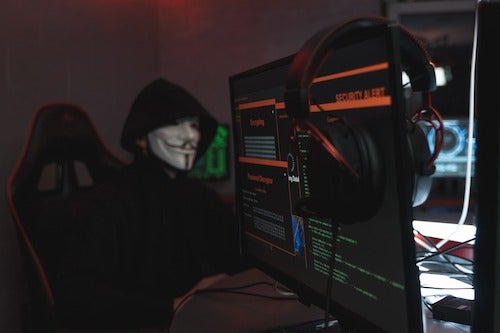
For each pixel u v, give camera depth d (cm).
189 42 361
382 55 64
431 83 75
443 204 290
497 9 53
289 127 90
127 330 132
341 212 72
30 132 159
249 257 118
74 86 258
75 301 133
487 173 56
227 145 338
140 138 166
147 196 163
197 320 107
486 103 55
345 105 73
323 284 87
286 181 95
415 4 344
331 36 66
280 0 356
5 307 205
